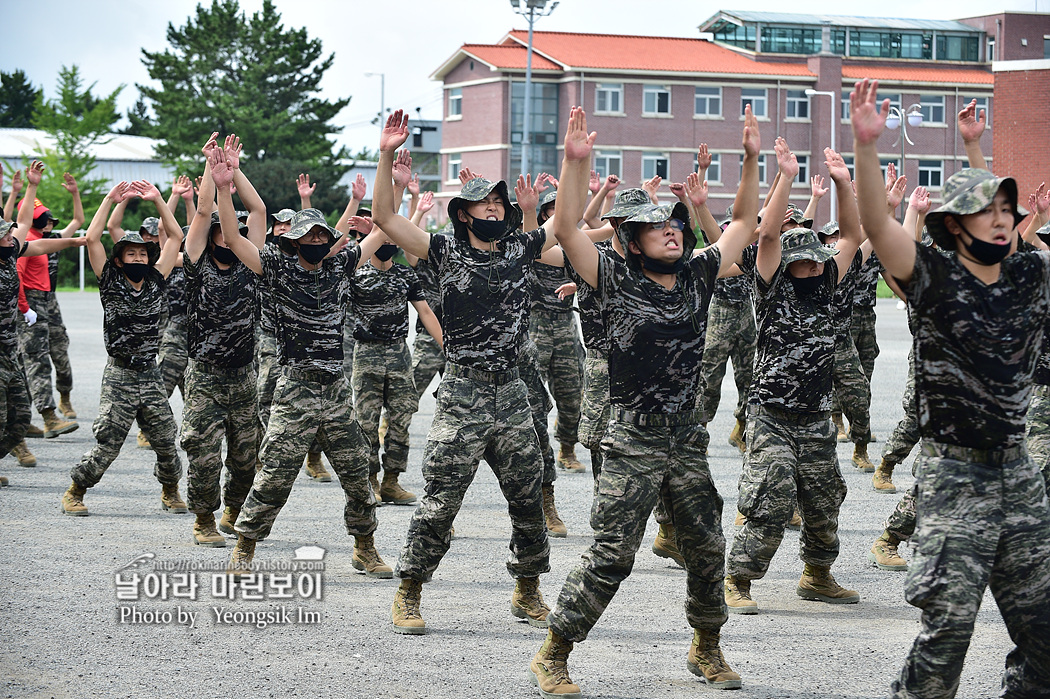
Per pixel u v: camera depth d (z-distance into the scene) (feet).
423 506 19.88
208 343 25.34
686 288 16.93
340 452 23.04
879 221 14.16
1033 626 14.30
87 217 190.49
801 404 20.93
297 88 203.21
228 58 204.85
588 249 16.94
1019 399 14.15
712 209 195.93
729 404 52.47
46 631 19.69
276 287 22.57
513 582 23.43
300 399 22.70
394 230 19.65
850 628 20.45
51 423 41.19
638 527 16.74
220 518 29.35
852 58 208.23
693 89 194.08
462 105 198.49
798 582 23.66
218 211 22.44
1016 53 214.07
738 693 17.08
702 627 17.38
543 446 27.55
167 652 18.71
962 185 14.12
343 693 16.89
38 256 42.09
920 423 14.65
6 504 30.04
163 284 28.66
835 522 21.61
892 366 67.97
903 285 14.46
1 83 313.53
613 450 16.87
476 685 17.30
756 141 17.62
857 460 36.14
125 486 32.99
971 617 13.75
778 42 208.54
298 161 195.52
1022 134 119.44
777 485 20.81
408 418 30.96
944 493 14.20
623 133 192.34
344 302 23.13
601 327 27.02
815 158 198.49
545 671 16.98
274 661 18.33
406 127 19.49
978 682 17.61
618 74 190.80
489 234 19.71
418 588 20.13
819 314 20.80
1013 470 14.19
